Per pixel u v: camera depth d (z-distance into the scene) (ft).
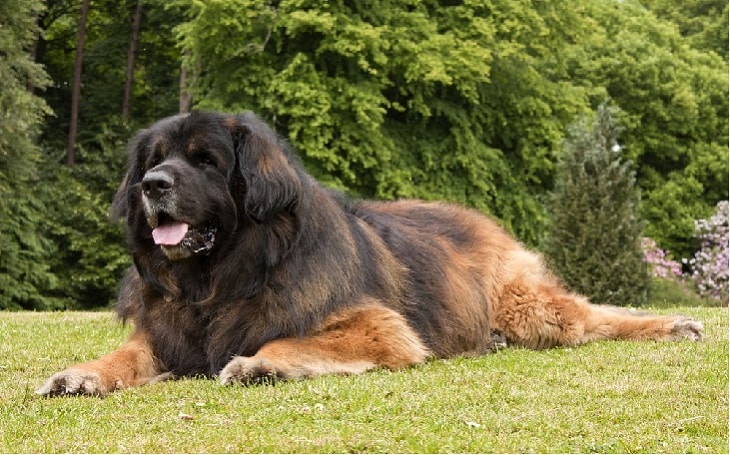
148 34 111.14
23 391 19.93
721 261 82.94
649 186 115.24
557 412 16.75
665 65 115.14
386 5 85.51
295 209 20.94
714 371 21.20
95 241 88.63
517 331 26.73
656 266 78.84
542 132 93.56
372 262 23.25
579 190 59.41
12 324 36.11
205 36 80.48
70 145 97.86
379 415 16.37
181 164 20.38
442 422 15.85
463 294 25.63
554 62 103.19
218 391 18.71
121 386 19.86
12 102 77.00
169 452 14.10
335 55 83.56
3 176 79.00
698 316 35.42
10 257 82.38
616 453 14.28
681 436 15.29
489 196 93.09
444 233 27.22
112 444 14.66
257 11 79.77
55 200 88.84
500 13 88.53
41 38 110.42
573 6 93.76
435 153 90.38
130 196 21.48
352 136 84.02
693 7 137.18
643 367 21.81
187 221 20.06
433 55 82.58
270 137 21.39
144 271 21.67
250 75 82.17
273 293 20.79
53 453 14.29
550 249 59.77
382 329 21.52
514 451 14.23
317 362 20.24
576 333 26.71
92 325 35.40
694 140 119.34
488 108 93.09
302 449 14.16
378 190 84.02
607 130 61.36
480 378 20.26
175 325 21.68
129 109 105.29
